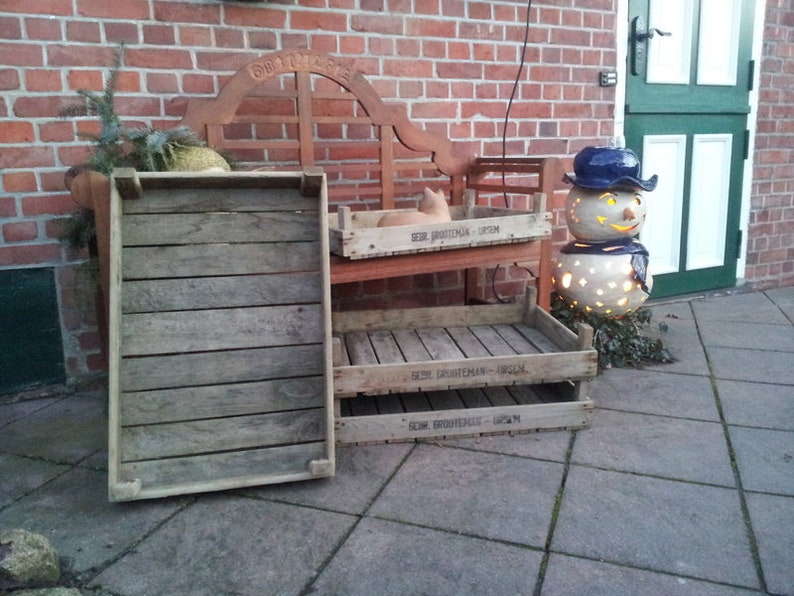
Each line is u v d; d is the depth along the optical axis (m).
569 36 3.38
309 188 1.89
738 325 3.53
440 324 2.65
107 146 2.12
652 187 2.71
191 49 2.60
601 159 2.69
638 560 1.51
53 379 2.61
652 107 3.72
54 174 2.47
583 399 2.22
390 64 2.97
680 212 4.00
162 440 1.78
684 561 1.50
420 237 2.24
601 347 2.86
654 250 3.97
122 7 2.47
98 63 2.47
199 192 1.87
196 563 1.52
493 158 2.93
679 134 3.88
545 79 3.36
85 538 1.62
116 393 1.74
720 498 1.77
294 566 1.50
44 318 2.55
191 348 1.82
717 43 3.89
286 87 2.82
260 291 1.88
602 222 2.73
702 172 4.04
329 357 1.85
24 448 2.13
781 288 4.44
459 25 3.09
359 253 2.15
